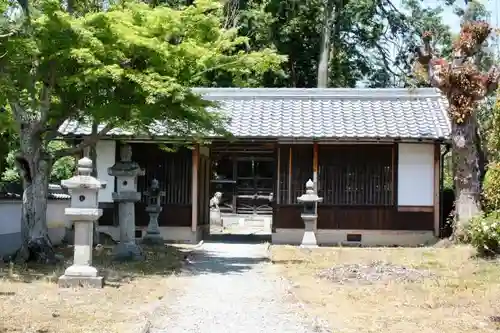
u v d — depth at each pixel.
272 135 17.97
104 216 18.94
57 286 10.11
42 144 12.94
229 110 19.75
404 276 11.70
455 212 17.11
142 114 12.40
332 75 32.97
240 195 32.88
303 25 30.91
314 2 30.09
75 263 10.25
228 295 9.82
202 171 20.16
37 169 12.72
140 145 19.05
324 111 19.62
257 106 20.09
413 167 18.41
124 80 11.90
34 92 12.09
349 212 18.50
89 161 10.36
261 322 7.88
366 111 19.50
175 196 19.00
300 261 14.25
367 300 9.42
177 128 14.38
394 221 18.39
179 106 12.72
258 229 26.38
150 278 11.41
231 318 8.10
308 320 8.01
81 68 12.01
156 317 8.05
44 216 12.77
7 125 13.87
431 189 18.34
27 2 11.28
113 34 11.79
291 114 19.47
